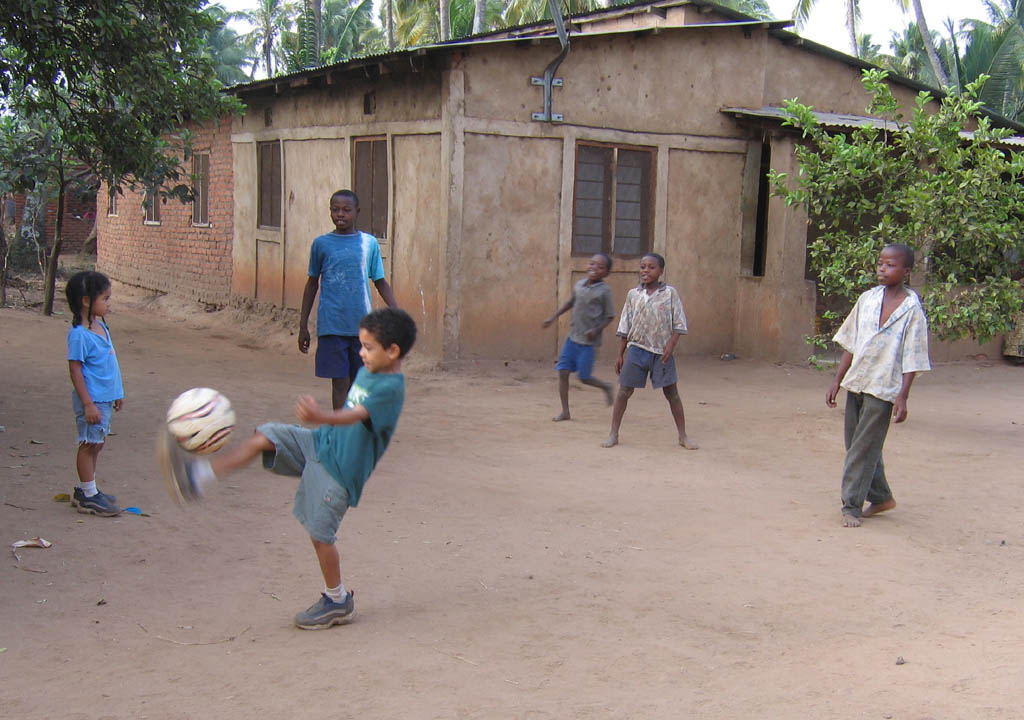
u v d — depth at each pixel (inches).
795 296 521.3
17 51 381.1
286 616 174.2
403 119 496.4
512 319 486.9
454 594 188.2
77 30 347.3
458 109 459.2
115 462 272.8
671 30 509.0
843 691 142.9
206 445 147.2
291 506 241.9
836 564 212.5
